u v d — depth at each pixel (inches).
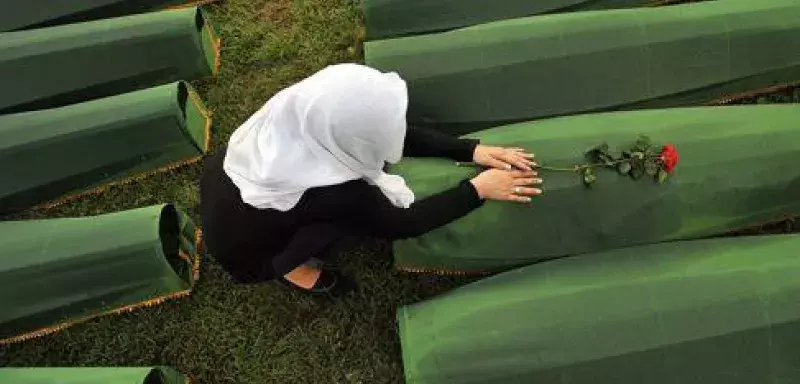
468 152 67.1
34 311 73.2
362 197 49.6
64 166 80.2
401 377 73.9
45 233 73.3
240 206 52.1
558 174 68.5
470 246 70.7
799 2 78.7
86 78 84.6
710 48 77.4
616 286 64.9
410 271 76.5
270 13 94.7
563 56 76.3
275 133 46.9
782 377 62.6
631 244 69.9
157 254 71.7
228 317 77.6
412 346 65.8
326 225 50.3
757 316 62.1
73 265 71.6
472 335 64.2
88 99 86.1
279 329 76.8
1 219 82.6
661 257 68.0
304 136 45.9
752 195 70.4
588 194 68.5
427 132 67.1
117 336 77.1
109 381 65.9
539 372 62.6
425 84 77.5
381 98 44.5
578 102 77.0
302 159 46.9
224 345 76.6
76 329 77.3
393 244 72.8
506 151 67.6
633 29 76.9
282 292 77.9
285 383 74.8
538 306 64.7
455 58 77.5
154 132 80.0
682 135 70.5
